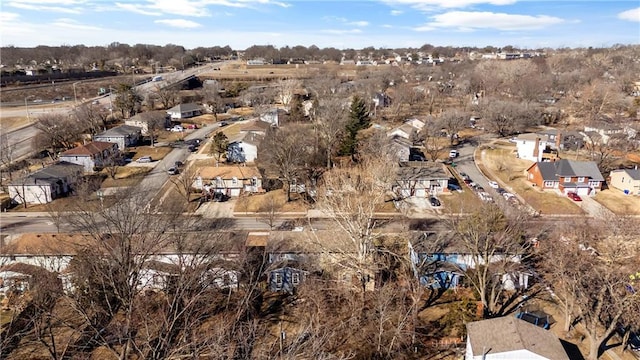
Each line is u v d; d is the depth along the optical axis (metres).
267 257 38.38
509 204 46.34
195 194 60.34
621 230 33.75
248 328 28.80
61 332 30.81
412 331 29.75
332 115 72.38
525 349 25.27
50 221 51.50
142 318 28.61
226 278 35.16
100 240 30.72
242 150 74.69
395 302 34.38
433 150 81.00
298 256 38.38
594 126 88.94
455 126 88.00
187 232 38.78
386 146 64.12
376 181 52.88
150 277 33.41
